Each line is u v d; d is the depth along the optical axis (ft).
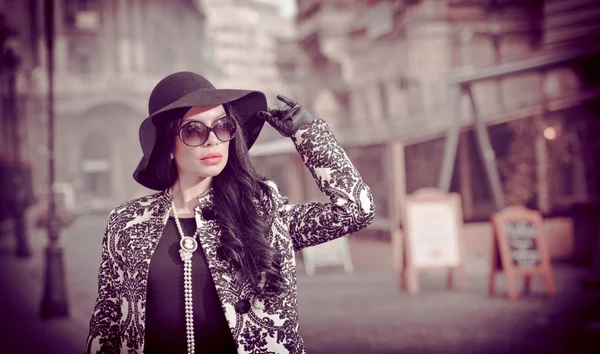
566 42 58.03
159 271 5.48
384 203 52.37
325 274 35.32
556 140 41.04
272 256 5.42
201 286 5.42
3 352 19.80
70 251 53.01
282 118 5.81
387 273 34.40
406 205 28.53
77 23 151.02
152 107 5.73
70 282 36.09
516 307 23.76
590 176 41.06
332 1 93.71
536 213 26.32
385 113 81.76
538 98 46.91
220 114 5.60
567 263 34.50
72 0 150.71
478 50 72.79
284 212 5.88
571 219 35.12
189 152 5.51
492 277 26.30
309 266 35.70
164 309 5.41
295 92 105.60
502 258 25.76
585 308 22.95
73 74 149.18
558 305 23.73
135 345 5.37
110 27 152.56
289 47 106.42
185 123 5.42
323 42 93.20
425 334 20.12
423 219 28.40
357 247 38.78
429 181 50.16
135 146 153.79
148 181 6.03
